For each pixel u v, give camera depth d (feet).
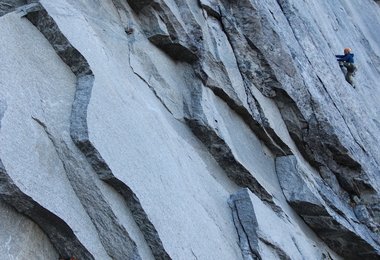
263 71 38.22
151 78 32.50
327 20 60.59
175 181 26.76
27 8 25.82
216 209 29.37
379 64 72.38
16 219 20.45
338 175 40.42
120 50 31.48
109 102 25.73
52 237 21.21
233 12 38.58
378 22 86.53
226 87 35.53
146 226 22.95
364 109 49.32
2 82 22.16
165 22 34.12
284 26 42.32
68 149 22.67
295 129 39.27
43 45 25.59
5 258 19.54
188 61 34.99
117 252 22.00
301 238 33.63
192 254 24.35
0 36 23.59
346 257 38.42
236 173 33.17
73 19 27.73
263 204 32.01
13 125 21.22
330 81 44.32
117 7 33.22
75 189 22.22
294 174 36.68
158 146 27.37
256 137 37.35
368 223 39.47
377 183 41.52
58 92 24.49
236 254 28.09
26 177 20.48
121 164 23.54
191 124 32.78
